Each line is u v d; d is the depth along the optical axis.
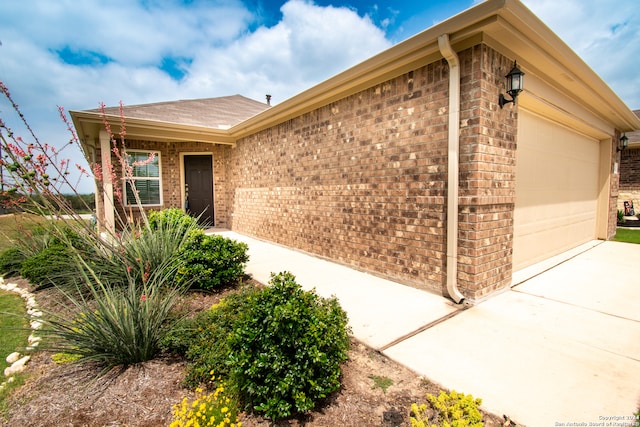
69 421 1.79
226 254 4.01
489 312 3.20
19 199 3.24
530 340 2.62
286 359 1.89
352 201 4.92
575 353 2.42
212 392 2.04
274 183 6.97
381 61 3.95
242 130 7.87
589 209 7.07
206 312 2.85
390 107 4.20
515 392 1.96
